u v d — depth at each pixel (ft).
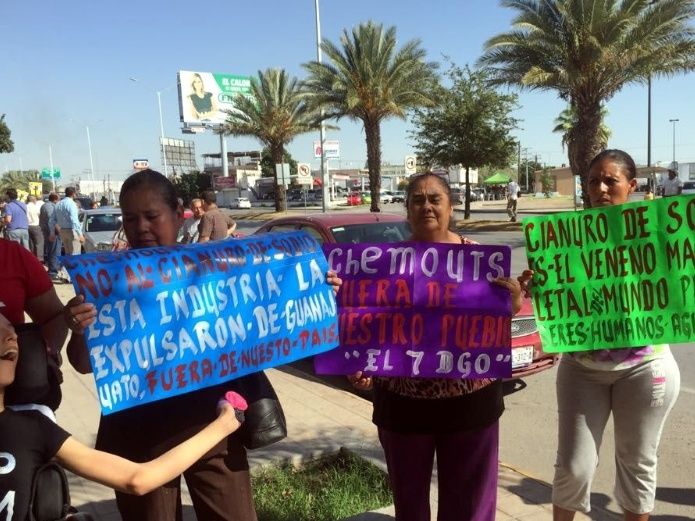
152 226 7.20
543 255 9.11
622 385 8.50
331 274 8.17
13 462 5.41
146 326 6.76
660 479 12.34
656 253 8.80
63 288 37.09
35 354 5.77
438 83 81.82
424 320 8.54
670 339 8.63
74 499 11.28
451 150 80.59
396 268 8.67
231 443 7.11
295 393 17.12
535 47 61.31
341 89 82.23
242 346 7.35
